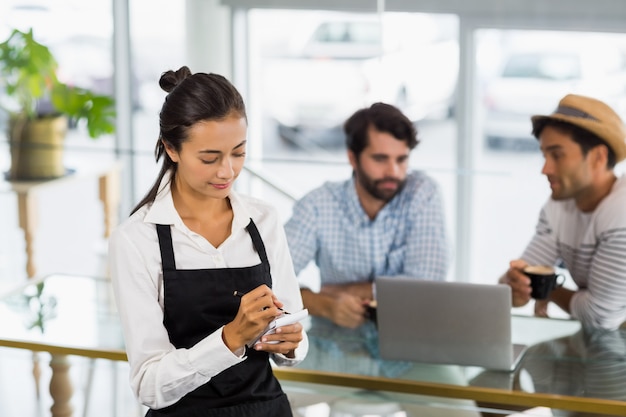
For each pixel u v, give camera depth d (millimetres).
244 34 3934
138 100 3961
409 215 3125
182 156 1889
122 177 3877
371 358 2705
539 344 2775
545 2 3668
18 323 2932
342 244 3158
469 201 3262
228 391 1994
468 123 3793
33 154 3826
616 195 2949
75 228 3814
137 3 3930
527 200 3143
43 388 2861
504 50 3746
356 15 3836
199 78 1881
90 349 2707
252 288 1987
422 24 3795
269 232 2072
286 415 2072
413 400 2555
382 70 3848
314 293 3041
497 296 2512
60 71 3943
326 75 3908
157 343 1909
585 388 2492
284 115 3961
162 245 1948
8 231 3799
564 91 3705
